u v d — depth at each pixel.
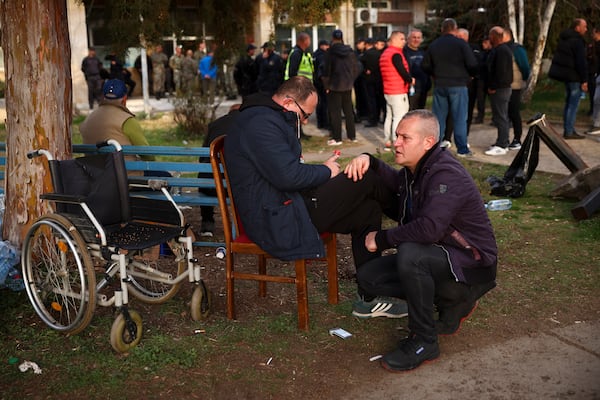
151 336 3.76
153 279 4.02
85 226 3.70
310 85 3.74
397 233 3.35
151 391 3.20
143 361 3.47
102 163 3.88
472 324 3.92
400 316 3.94
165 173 5.41
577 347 3.62
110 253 3.52
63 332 3.71
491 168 8.31
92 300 3.51
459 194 3.26
